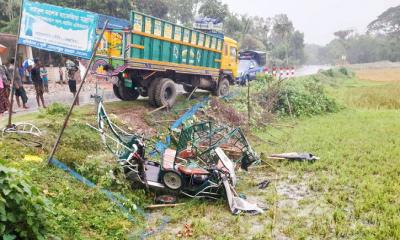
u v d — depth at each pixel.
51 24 7.59
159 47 12.85
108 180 7.69
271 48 61.69
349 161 10.85
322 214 7.56
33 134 8.62
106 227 6.41
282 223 7.22
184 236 6.66
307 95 20.33
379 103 25.12
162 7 39.19
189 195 8.22
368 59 111.88
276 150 12.34
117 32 11.74
